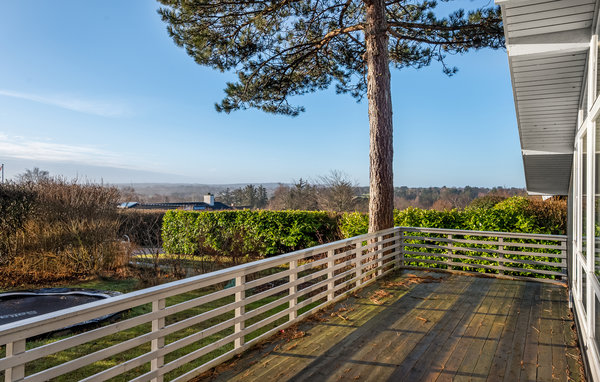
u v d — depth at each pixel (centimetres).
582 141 391
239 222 1065
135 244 925
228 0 685
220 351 398
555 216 765
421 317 423
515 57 364
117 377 338
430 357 317
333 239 995
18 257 825
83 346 414
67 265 838
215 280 292
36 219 870
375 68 645
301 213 1012
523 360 313
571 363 309
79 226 851
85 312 198
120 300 217
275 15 721
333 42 801
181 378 265
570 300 458
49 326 181
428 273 656
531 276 641
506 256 665
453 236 725
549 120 498
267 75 805
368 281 576
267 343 346
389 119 652
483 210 725
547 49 339
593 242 291
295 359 311
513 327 393
